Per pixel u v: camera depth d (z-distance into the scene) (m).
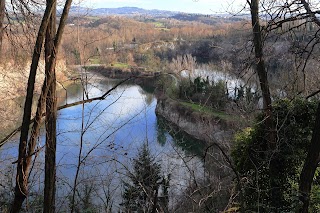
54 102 3.00
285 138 4.87
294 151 5.02
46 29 2.88
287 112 5.10
